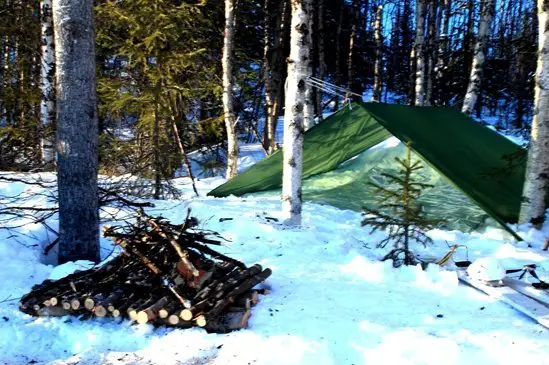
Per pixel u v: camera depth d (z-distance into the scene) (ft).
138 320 14.06
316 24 74.79
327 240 23.16
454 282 17.43
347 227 26.13
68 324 14.34
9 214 21.90
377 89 67.10
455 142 31.48
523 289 16.81
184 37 42.09
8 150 38.68
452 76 81.35
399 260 19.54
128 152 39.04
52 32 39.34
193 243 17.02
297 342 13.03
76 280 15.49
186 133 46.37
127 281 15.35
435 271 18.37
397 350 12.76
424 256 21.26
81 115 17.99
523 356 12.48
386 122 29.43
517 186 30.37
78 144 18.08
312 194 33.04
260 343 13.12
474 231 26.81
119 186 28.27
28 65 47.06
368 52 95.40
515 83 75.10
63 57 17.70
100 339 13.57
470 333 13.73
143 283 15.26
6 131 38.42
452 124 33.35
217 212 26.78
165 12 37.06
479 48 47.62
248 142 76.38
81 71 17.84
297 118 24.90
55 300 14.56
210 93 49.01
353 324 14.15
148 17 35.88
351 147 32.50
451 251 19.71
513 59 79.25
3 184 28.60
